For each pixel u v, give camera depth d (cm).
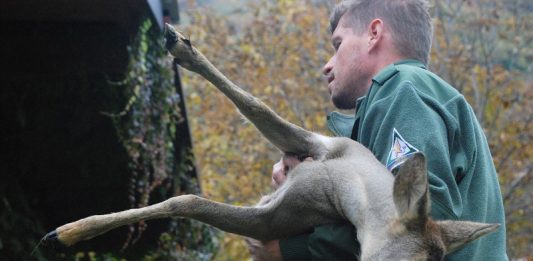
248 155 1897
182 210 394
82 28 694
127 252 870
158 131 765
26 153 754
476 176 374
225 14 2169
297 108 1825
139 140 711
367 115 381
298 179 392
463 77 1728
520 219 1803
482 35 1861
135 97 692
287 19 1906
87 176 789
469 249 356
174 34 406
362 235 341
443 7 1838
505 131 1703
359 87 423
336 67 429
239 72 1898
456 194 347
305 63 1886
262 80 1858
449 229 322
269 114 414
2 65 692
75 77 712
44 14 657
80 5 634
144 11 671
